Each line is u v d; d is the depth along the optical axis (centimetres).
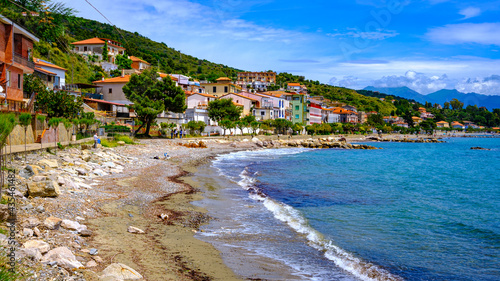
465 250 1473
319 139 10612
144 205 1853
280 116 13312
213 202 2134
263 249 1345
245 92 13212
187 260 1141
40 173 1906
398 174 4297
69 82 8481
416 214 2123
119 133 5722
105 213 1560
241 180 3103
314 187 2994
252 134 9950
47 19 4781
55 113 4097
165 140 6506
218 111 9138
